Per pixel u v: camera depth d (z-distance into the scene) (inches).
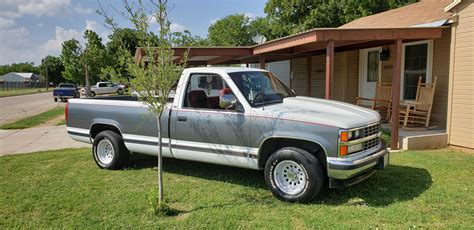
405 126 357.7
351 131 178.5
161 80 170.1
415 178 221.9
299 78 680.4
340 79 539.5
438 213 169.6
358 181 189.9
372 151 192.9
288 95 236.8
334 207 181.2
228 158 207.2
